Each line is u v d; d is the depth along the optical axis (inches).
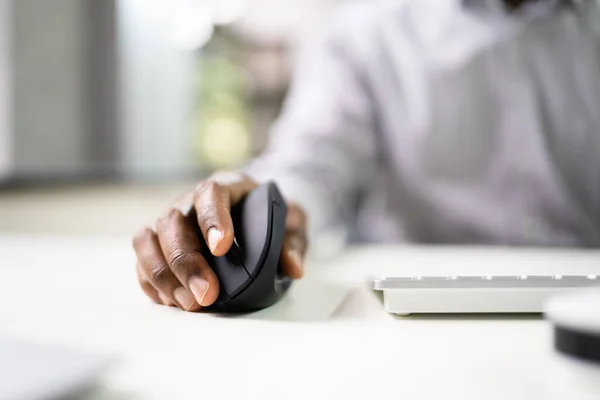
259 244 12.7
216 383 8.2
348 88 40.3
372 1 44.1
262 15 56.4
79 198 54.1
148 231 14.5
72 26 53.0
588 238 35.7
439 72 38.4
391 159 40.3
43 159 53.0
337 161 37.6
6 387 6.1
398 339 10.7
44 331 11.3
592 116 35.8
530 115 36.0
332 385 8.1
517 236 36.3
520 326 11.6
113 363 7.3
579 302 8.4
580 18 37.0
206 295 12.4
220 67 57.1
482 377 8.3
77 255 25.0
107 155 54.8
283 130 40.2
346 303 14.4
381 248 28.9
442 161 38.2
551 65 36.4
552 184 35.7
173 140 56.6
